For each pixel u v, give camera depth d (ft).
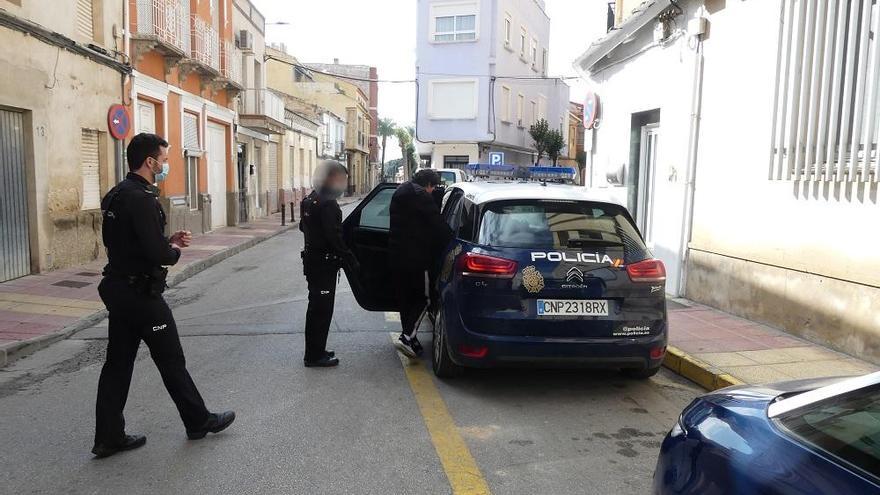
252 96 77.46
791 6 21.48
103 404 12.88
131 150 12.91
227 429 14.39
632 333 16.05
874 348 18.78
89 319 24.94
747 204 24.12
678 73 29.01
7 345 20.17
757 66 23.54
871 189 18.72
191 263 39.88
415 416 15.33
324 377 18.19
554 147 106.52
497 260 15.90
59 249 34.83
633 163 35.55
